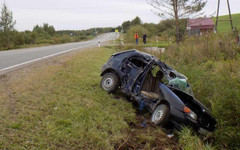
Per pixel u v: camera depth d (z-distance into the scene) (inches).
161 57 487.8
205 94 248.2
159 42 1166.3
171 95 187.6
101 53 645.9
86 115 178.7
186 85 213.6
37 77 263.4
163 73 224.5
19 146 121.0
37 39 1648.6
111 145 148.3
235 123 172.4
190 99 199.2
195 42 525.7
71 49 735.1
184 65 392.5
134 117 206.1
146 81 237.5
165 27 1704.0
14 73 279.7
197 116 183.2
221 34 552.4
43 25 2331.4
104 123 175.5
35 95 200.8
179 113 177.0
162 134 178.7
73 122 162.4
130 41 1249.4
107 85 255.1
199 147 151.6
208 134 174.1
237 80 240.2
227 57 415.2
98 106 206.7
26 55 510.6
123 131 173.5
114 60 261.6
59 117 165.8
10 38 1198.3
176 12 580.7
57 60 419.5
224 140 163.6
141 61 246.2
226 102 183.9
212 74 318.3
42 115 162.9
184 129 172.6
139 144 160.4
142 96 220.7
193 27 1341.0
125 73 244.5
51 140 134.5
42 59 433.1
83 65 388.8
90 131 154.9
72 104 194.7
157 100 209.5
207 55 444.1
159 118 190.5
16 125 139.6
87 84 271.1
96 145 142.3
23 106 171.3
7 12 1186.0
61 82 257.6
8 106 166.6
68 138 140.9
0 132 129.3
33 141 129.0
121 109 216.7
